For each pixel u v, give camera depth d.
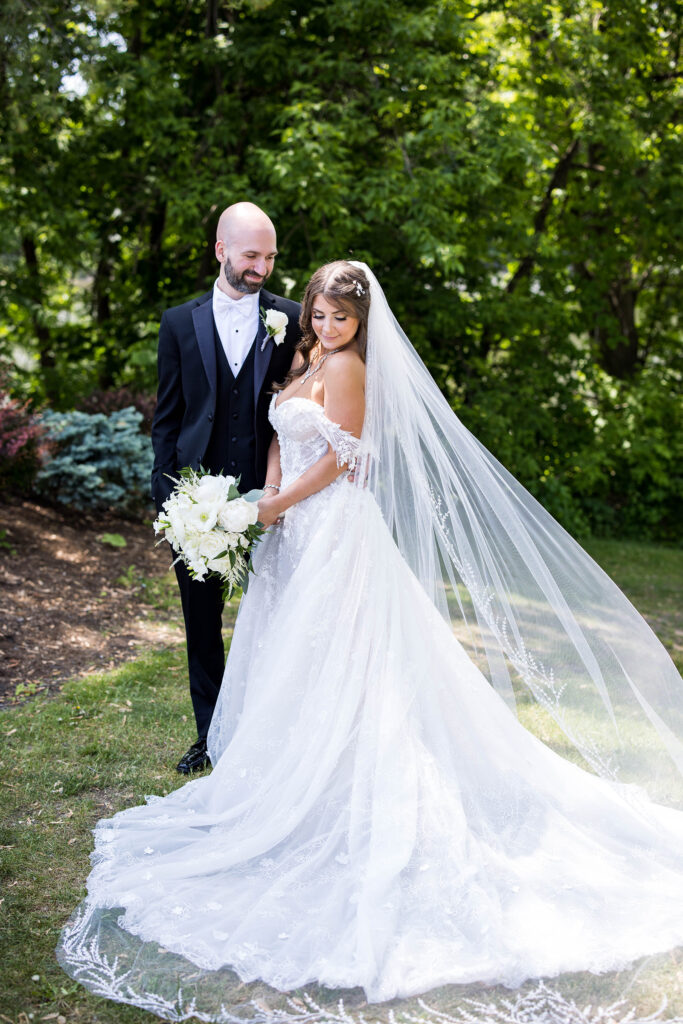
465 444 3.01
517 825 2.75
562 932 2.41
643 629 2.95
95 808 3.13
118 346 10.11
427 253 7.56
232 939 2.38
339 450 2.89
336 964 2.28
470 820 2.71
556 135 9.84
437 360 9.47
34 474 6.68
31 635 4.72
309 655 2.83
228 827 2.87
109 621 5.16
